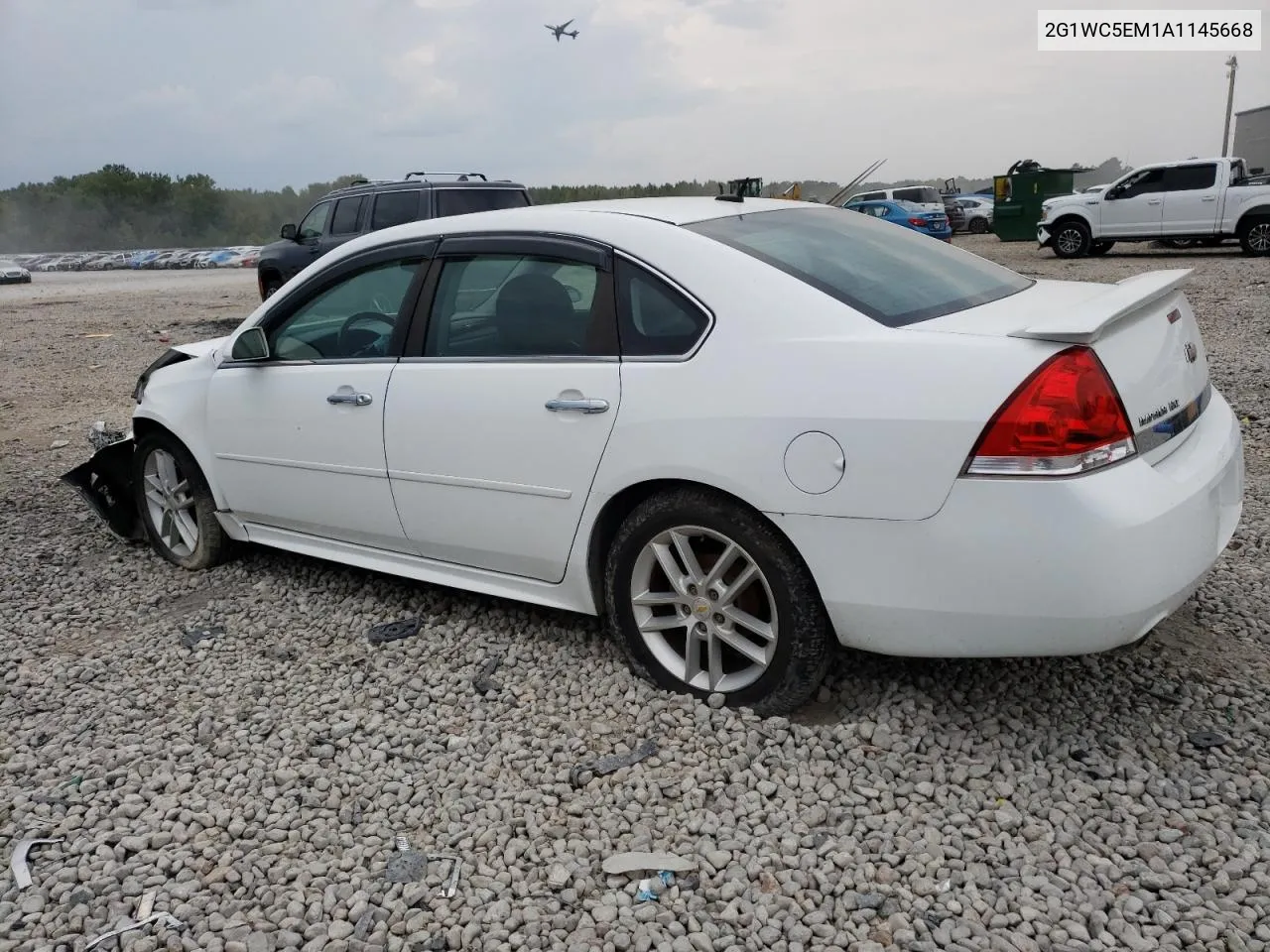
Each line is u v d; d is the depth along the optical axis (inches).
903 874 99.6
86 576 198.5
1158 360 116.6
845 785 113.6
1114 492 103.3
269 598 179.8
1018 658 138.9
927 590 110.3
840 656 140.5
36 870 106.8
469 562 153.1
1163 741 118.6
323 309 166.6
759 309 120.7
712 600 128.0
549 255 139.6
